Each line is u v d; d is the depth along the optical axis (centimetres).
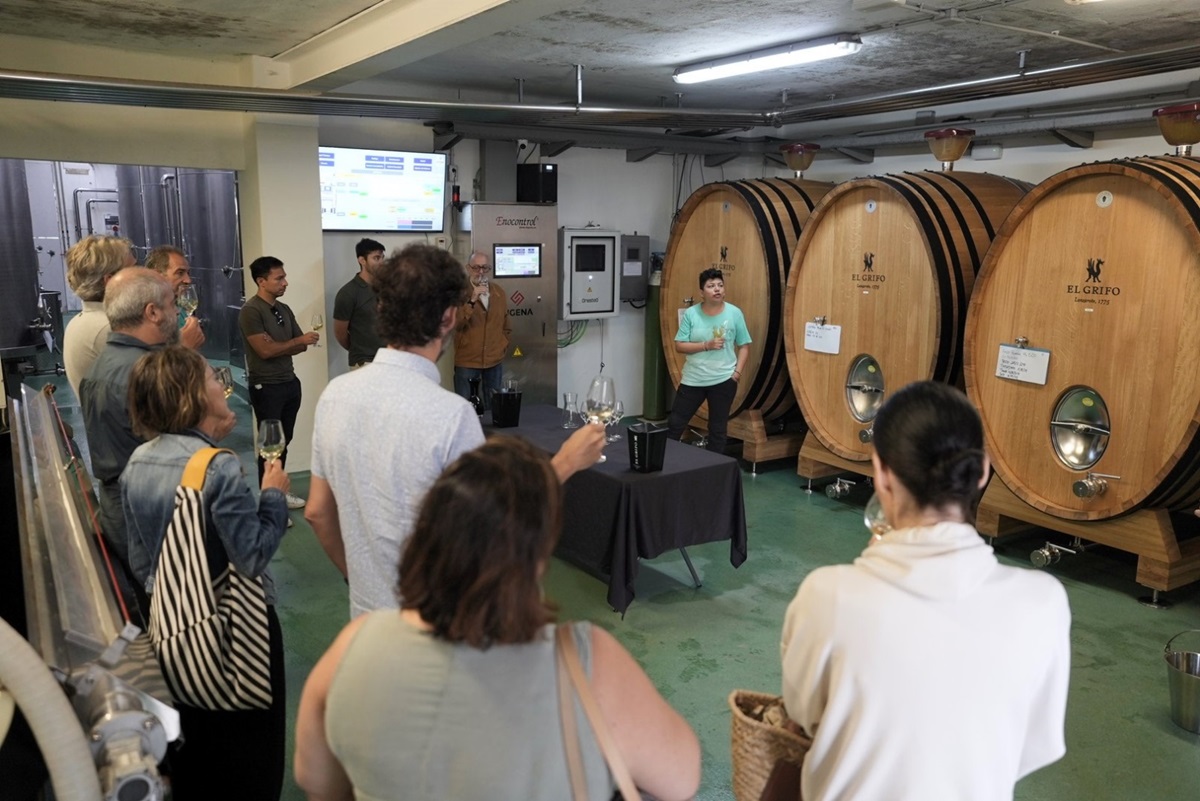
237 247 667
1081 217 380
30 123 469
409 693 95
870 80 561
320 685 104
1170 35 435
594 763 96
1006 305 414
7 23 423
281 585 389
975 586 118
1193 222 332
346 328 521
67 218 969
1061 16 395
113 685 130
